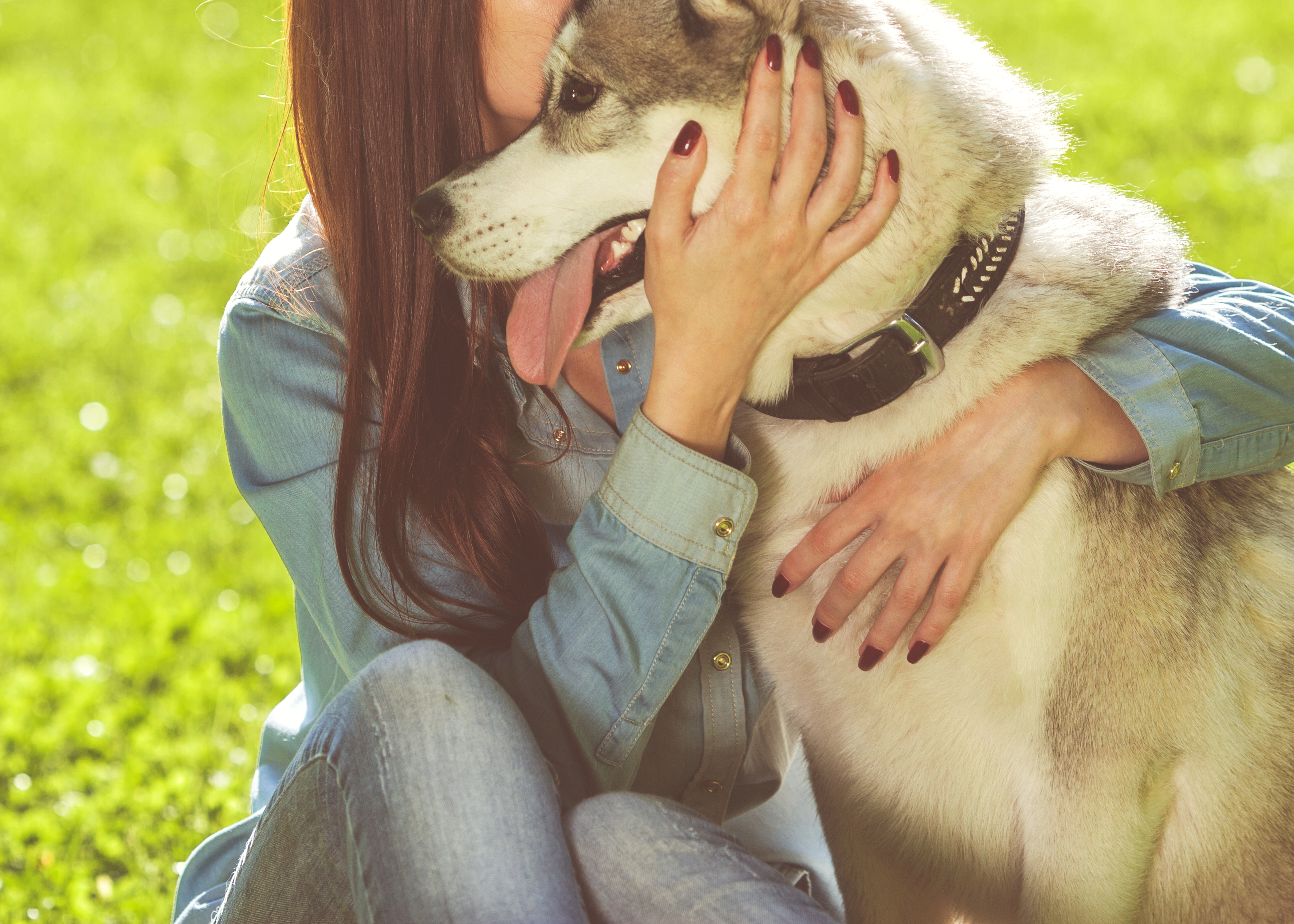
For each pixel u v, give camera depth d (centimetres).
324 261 219
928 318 203
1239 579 213
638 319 223
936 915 240
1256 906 216
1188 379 206
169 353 588
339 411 212
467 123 212
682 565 190
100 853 278
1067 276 212
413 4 201
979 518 198
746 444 226
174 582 406
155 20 1167
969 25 228
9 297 643
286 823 173
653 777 222
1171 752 203
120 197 784
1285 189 649
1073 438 202
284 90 239
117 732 325
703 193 205
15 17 1190
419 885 155
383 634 208
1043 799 205
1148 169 685
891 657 212
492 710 167
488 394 213
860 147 190
